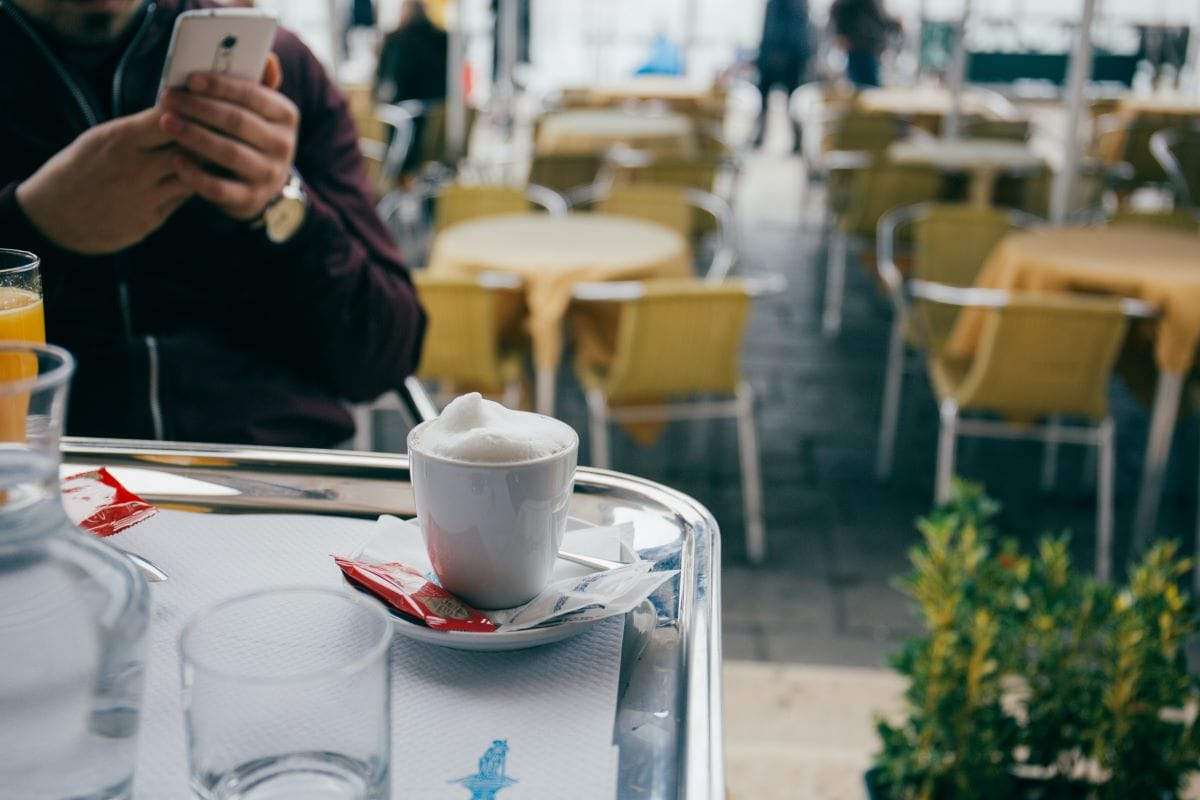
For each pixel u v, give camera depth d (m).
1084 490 3.25
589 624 0.63
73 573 0.45
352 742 0.44
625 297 2.83
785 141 10.30
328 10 3.19
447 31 5.93
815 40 9.77
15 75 1.26
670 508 0.80
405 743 0.53
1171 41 10.16
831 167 5.23
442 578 0.67
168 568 0.70
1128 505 3.21
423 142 5.55
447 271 3.12
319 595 0.52
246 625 0.51
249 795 0.43
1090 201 4.95
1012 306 2.55
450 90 5.34
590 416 3.71
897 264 4.41
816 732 2.03
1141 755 1.43
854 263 5.90
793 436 3.64
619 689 0.59
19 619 0.42
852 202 4.76
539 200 4.05
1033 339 2.59
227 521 0.77
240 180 1.13
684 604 0.67
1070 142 3.78
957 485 1.66
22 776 0.42
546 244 3.17
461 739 0.54
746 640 2.46
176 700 0.56
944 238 3.64
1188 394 2.82
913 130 6.65
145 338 1.29
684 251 3.28
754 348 4.50
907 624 2.55
